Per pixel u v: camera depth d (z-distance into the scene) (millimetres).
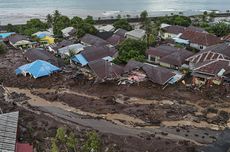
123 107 48656
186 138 40688
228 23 94938
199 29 83062
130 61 60625
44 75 58938
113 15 123625
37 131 42094
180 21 94438
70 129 42438
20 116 46000
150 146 38906
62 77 59188
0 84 57938
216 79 53750
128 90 53719
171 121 44719
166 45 71625
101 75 56781
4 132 37031
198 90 52781
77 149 36844
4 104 50312
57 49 70938
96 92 53562
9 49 77062
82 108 49000
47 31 87938
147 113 46656
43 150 37906
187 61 61688
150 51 66188
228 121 44375
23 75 60531
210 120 44562
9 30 91625
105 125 44156
